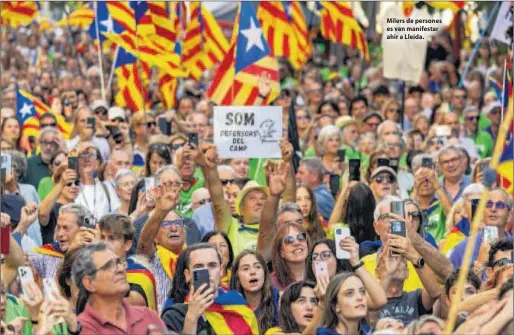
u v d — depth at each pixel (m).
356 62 61.62
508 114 17.67
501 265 19.91
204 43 43.88
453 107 47.69
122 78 39.00
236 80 30.52
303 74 57.69
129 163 30.11
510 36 35.78
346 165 31.95
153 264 21.12
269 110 27.83
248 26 30.45
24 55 61.69
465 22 56.91
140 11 36.81
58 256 21.06
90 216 20.64
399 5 43.16
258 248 22.78
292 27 40.97
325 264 18.36
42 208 24.19
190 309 17.73
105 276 16.78
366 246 22.20
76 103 41.59
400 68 39.62
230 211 25.03
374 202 23.91
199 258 18.48
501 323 17.38
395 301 19.70
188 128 38.16
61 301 16.62
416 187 27.81
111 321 16.86
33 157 29.00
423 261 19.62
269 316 19.36
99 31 38.53
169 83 41.78
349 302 17.61
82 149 27.53
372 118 39.38
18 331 17.55
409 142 37.25
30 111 35.59
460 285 17.20
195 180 28.19
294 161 28.27
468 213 24.05
